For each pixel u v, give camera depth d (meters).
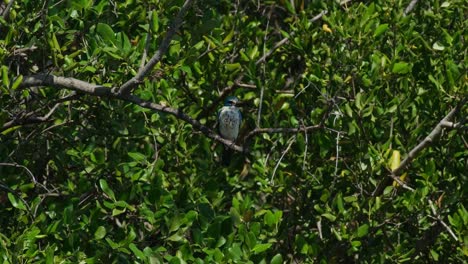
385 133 17.44
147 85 17.56
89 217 15.46
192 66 18.44
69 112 16.92
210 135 15.88
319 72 17.72
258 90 18.69
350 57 17.42
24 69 17.09
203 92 18.91
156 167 15.96
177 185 17.25
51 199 16.86
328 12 19.53
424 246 17.06
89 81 16.58
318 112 17.17
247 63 19.23
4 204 17.09
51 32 15.64
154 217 14.77
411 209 16.19
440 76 17.16
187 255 14.26
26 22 16.50
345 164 17.03
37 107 17.20
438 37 18.67
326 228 17.55
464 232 15.48
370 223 16.69
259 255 14.31
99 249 14.73
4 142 17.19
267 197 19.00
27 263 13.71
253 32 19.94
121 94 15.03
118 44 15.67
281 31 18.72
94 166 16.70
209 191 16.45
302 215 17.86
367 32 17.62
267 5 21.56
